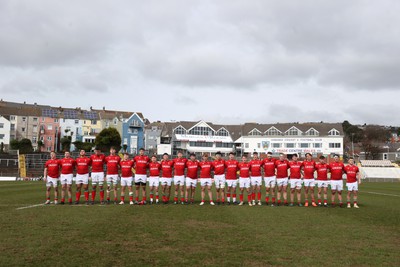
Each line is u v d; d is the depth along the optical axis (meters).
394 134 156.50
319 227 11.77
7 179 43.56
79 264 7.41
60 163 17.81
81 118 97.19
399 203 19.97
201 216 13.84
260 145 97.25
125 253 8.27
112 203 18.19
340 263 7.73
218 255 8.21
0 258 7.75
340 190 18.39
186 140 91.19
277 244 9.31
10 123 89.38
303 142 95.00
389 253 8.56
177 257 8.01
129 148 93.75
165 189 18.78
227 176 18.78
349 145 131.25
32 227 11.12
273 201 18.86
